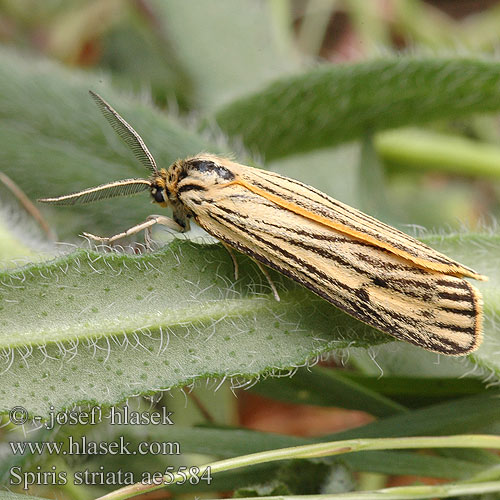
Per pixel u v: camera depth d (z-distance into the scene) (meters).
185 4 0.19
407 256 0.15
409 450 0.16
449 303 0.15
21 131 0.17
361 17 0.22
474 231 0.16
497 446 0.16
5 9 0.22
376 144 0.19
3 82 0.17
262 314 0.15
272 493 0.16
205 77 0.19
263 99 0.17
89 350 0.15
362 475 0.17
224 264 0.15
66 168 0.17
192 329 0.15
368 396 0.16
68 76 0.17
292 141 0.18
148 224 0.15
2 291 0.15
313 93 0.17
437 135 0.20
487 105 0.17
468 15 0.24
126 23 0.22
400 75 0.17
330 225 0.15
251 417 0.18
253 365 0.15
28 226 0.17
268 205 0.15
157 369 0.15
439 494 0.16
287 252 0.15
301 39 0.22
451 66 0.17
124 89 0.20
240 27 0.19
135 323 0.15
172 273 0.15
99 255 0.15
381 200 0.18
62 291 0.15
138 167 0.17
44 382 0.15
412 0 0.23
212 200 0.15
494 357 0.16
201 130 0.17
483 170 0.20
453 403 0.16
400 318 0.15
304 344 0.15
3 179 0.17
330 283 0.15
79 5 0.22
